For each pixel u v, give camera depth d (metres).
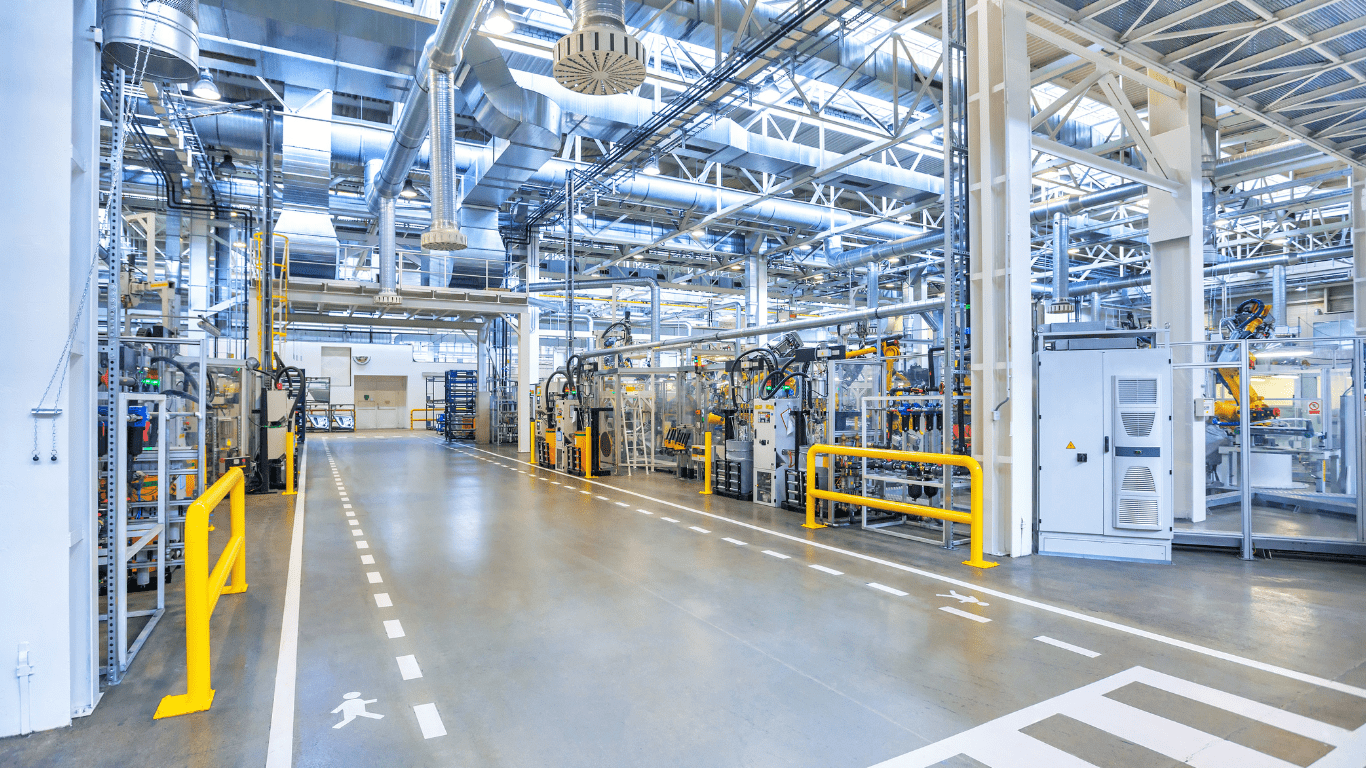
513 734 3.45
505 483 13.52
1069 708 3.69
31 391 3.38
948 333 7.43
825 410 10.34
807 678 4.11
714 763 3.16
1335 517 8.48
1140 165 12.98
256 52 10.93
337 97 15.13
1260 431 10.42
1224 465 10.75
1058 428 7.21
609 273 24.55
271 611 5.45
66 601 3.48
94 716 3.64
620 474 15.11
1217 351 10.87
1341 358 7.90
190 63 5.74
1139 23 7.21
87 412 3.73
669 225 20.12
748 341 20.11
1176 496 8.67
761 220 16.11
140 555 5.94
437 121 9.14
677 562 7.00
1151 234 9.34
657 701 3.81
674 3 8.76
